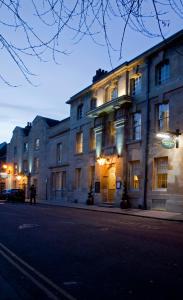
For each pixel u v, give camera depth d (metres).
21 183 52.72
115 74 30.19
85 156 34.97
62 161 40.75
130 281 6.34
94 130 33.25
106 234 12.28
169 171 23.55
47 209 25.98
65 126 40.88
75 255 8.60
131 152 27.69
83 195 34.75
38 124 48.88
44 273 6.89
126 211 23.77
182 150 22.66
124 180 27.86
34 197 34.62
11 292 5.66
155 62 26.00
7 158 59.72
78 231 13.04
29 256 8.45
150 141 25.69
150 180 25.28
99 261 7.97
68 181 38.22
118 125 29.22
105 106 30.06
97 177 32.00
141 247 9.73
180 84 23.36
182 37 23.56
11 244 10.05
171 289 5.86
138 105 27.41
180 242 10.62
